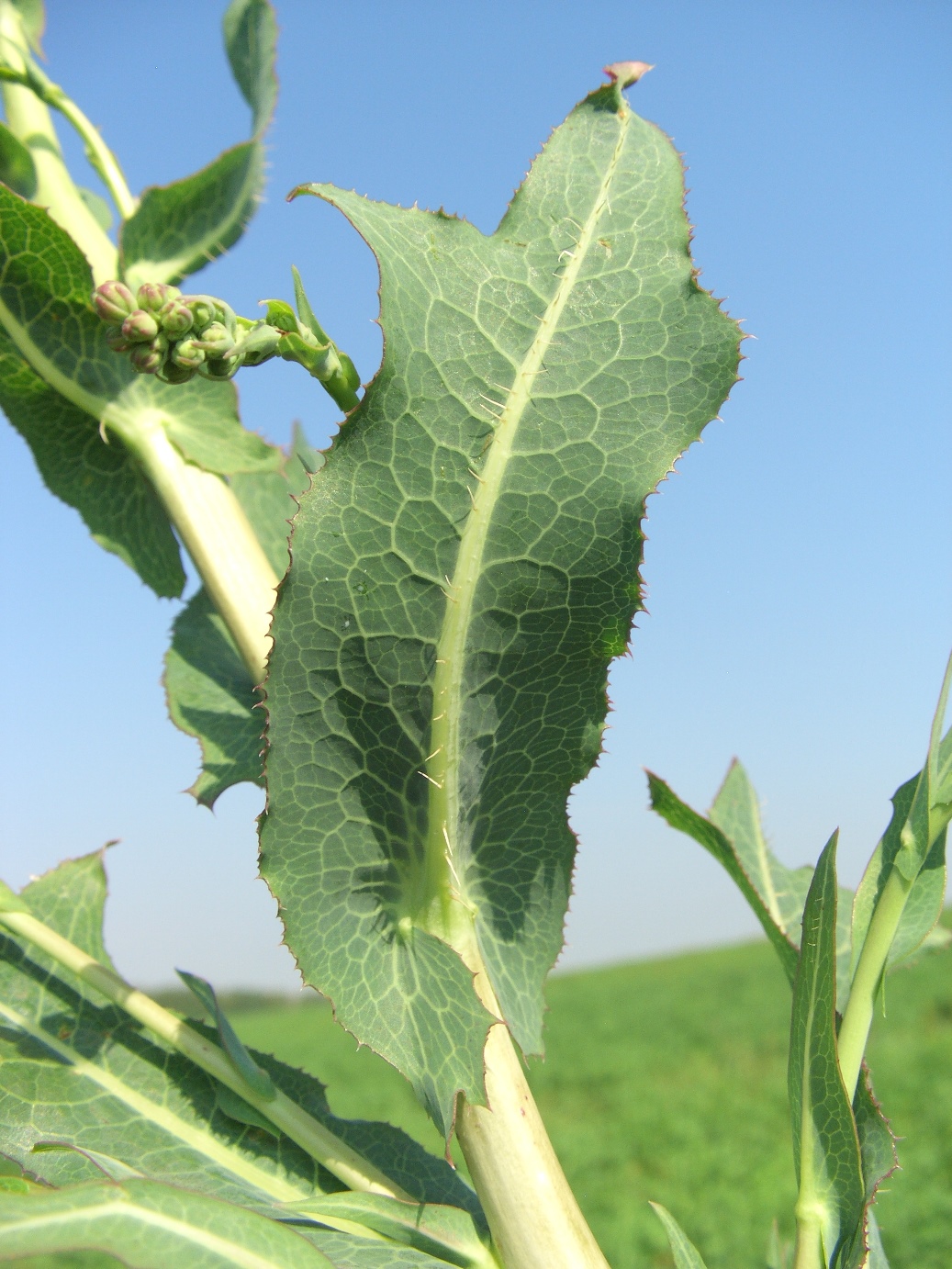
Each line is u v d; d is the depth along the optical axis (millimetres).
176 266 219
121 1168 171
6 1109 177
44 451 218
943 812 165
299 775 161
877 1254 178
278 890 161
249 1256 131
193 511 203
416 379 154
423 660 162
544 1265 156
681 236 165
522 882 177
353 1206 160
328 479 154
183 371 155
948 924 2695
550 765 175
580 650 167
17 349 204
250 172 220
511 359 159
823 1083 156
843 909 214
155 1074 189
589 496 160
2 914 181
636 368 161
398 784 167
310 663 159
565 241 163
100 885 211
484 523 159
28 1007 194
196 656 221
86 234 216
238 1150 181
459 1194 185
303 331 159
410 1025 164
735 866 198
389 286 152
